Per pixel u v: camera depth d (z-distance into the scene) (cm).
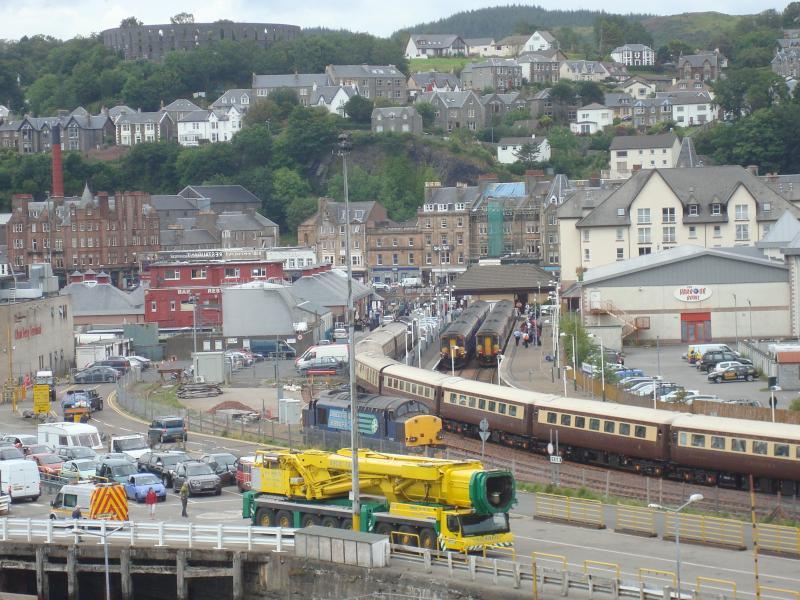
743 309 19200
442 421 12938
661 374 16612
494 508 7525
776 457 9712
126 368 19450
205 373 17738
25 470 10419
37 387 14838
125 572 8325
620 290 19425
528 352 19525
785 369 15125
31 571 8956
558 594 6831
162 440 12619
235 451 12094
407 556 7525
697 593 6469
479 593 6975
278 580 7838
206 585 8381
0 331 17738
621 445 10719
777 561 7575
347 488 8131
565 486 10056
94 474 10594
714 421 10231
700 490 9756
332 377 18075
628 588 6688
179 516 9431
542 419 11512
